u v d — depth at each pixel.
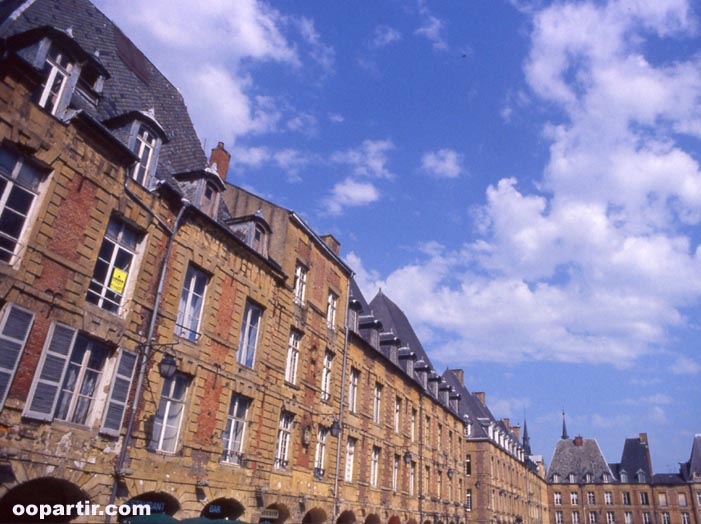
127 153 14.41
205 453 16.39
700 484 81.75
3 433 10.99
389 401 31.33
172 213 16.27
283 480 20.09
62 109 13.22
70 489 12.45
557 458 95.69
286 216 22.52
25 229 12.06
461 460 44.44
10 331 11.30
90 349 13.45
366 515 26.36
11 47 13.09
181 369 15.82
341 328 26.22
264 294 20.09
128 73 19.58
